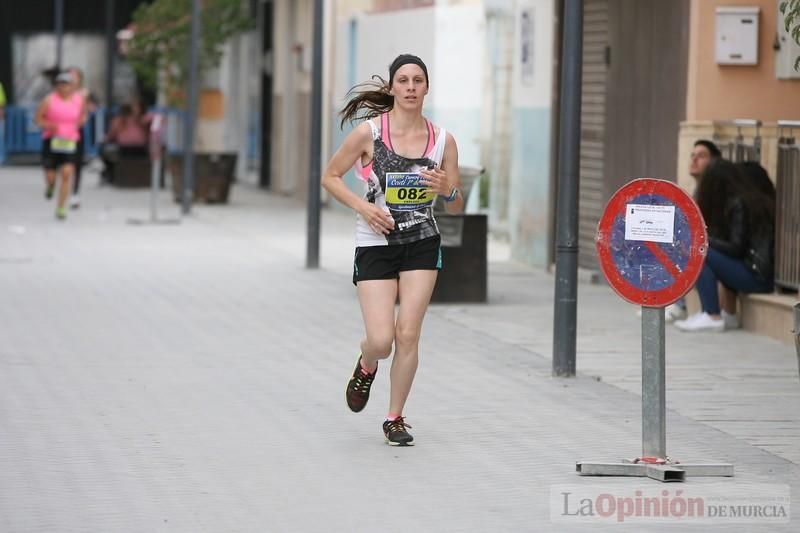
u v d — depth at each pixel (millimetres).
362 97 20016
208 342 27953
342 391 23422
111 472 18062
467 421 21344
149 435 20125
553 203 41469
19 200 64562
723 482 17953
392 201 19281
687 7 33438
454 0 51719
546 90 41719
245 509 16438
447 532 15586
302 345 27812
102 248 45000
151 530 15547
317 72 40500
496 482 17797
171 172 65688
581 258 40531
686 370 25875
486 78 51938
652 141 35750
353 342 28328
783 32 32719
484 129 52219
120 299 33656
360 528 15703
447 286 34250
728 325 30703
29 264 40125
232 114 85688
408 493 17219
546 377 25000
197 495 17016
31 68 100000
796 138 29641
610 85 38406
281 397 22875
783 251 29891
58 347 27078
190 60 59062
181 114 84750
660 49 35188
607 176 38625
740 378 25109
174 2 70938
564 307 24953
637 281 18141
